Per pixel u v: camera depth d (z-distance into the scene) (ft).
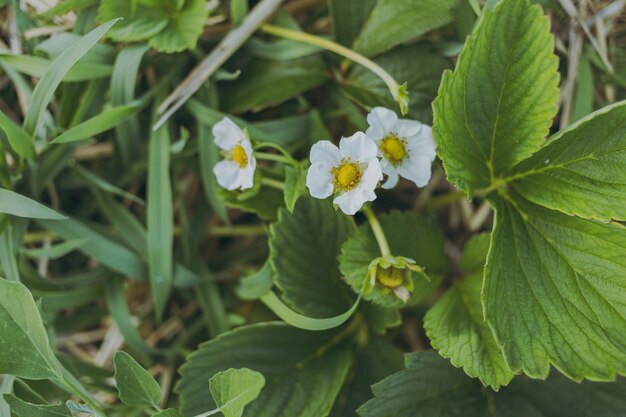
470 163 1.36
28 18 1.48
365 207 1.39
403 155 1.36
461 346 1.35
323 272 1.43
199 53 1.50
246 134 1.35
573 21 1.48
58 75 1.38
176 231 1.57
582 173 1.33
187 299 1.60
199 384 1.40
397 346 1.57
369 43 1.44
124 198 1.58
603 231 1.33
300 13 1.57
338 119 1.58
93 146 1.56
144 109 1.52
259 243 1.60
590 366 1.31
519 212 1.37
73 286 1.52
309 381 1.42
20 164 1.45
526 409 1.40
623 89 1.52
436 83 1.45
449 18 1.41
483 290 1.29
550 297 1.33
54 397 1.44
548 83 1.32
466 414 1.38
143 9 1.45
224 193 1.43
